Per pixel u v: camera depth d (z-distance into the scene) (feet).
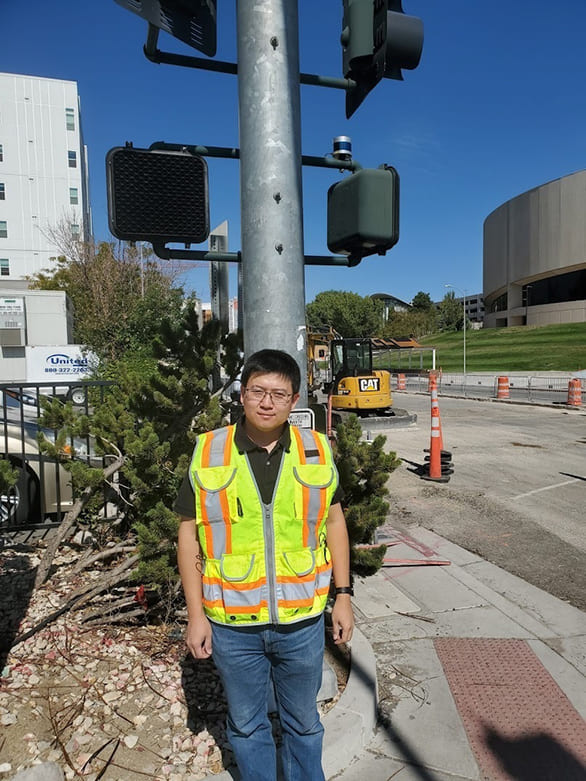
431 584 15.34
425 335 280.10
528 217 218.59
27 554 15.30
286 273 9.23
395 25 9.27
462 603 14.19
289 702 6.87
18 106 171.22
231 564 6.24
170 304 65.00
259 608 6.27
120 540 15.14
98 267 79.25
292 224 9.25
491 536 19.86
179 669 10.11
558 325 212.23
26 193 173.17
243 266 9.48
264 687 6.80
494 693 10.39
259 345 9.32
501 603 14.21
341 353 57.88
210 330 12.64
